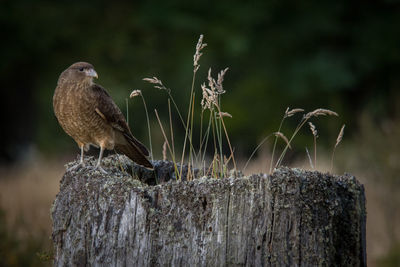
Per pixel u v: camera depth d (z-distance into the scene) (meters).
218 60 25.77
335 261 4.69
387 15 21.28
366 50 21.20
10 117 22.08
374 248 10.05
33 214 9.40
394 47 20.69
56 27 20.05
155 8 20.83
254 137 27.61
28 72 22.05
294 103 25.73
